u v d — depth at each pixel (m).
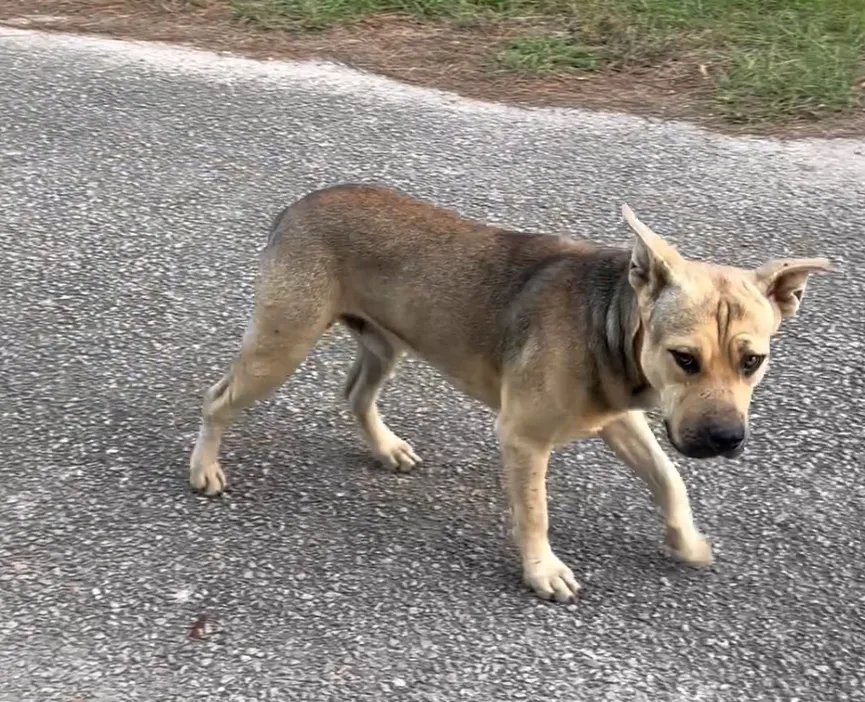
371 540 2.16
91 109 3.39
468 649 1.96
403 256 2.11
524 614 2.02
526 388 2.01
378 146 3.24
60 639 1.97
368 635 1.99
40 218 2.96
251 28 3.91
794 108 3.40
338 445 2.35
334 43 3.81
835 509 2.21
